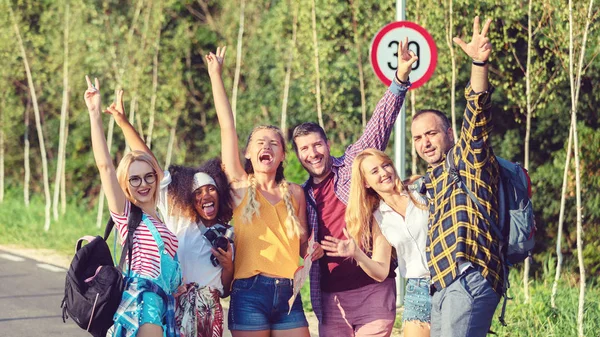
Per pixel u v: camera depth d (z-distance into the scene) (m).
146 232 6.45
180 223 6.82
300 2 17.09
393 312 6.93
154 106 21.91
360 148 7.20
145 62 21.55
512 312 10.18
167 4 21.88
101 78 23.38
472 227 5.96
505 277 6.02
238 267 6.77
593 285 16.02
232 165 6.92
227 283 6.91
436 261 6.04
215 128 26.55
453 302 5.96
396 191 6.62
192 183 6.78
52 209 23.59
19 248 17.27
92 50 21.91
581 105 18.02
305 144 6.95
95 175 27.86
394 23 10.24
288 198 6.83
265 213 6.81
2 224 20.20
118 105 7.58
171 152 25.12
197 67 26.33
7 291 12.76
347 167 7.05
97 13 22.47
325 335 7.02
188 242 6.77
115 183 6.54
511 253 6.03
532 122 18.78
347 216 6.72
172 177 6.83
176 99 23.47
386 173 6.58
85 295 6.27
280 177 6.96
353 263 6.85
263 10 23.25
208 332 6.74
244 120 24.52
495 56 15.00
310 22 17.00
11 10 22.11
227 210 6.87
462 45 5.90
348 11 16.81
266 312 6.71
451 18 13.14
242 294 6.72
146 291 6.31
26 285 13.23
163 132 22.75
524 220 5.97
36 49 22.44
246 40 23.56
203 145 26.80
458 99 18.08
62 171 22.75
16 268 14.76
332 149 18.11
